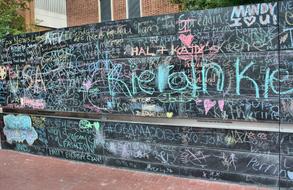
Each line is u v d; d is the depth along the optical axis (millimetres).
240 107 4645
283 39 4336
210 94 4816
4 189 4895
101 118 5727
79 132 5984
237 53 4605
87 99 5812
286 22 4309
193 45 4863
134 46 5289
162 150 5254
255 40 4484
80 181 5129
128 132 5512
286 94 4379
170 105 5105
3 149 6910
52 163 6000
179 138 5105
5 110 6816
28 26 10938
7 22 9469
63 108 6090
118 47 5426
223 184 4805
